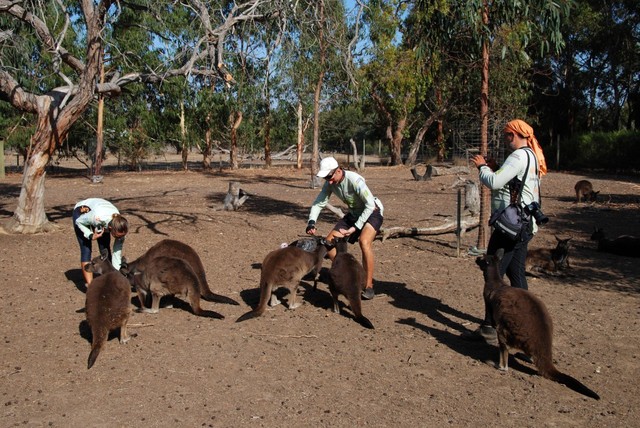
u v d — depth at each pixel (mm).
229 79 10805
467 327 6488
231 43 11961
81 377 5152
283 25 11086
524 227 5742
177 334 6227
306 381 5086
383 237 11133
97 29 10781
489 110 11242
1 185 22875
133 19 13750
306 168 34656
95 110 27234
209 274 8766
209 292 7164
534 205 5754
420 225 13008
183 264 6754
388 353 5738
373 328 6387
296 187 22594
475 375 5250
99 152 23938
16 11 10656
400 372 5297
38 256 9742
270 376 5184
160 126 30250
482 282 8320
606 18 31953
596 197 18219
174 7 11969
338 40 13266
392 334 6258
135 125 30453
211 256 9977
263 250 10492
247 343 5973
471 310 7082
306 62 15805
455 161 30078
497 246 5973
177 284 6691
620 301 7484
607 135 30641
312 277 8516
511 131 5926
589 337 6184
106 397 4770
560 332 6328
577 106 36344
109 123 28281
